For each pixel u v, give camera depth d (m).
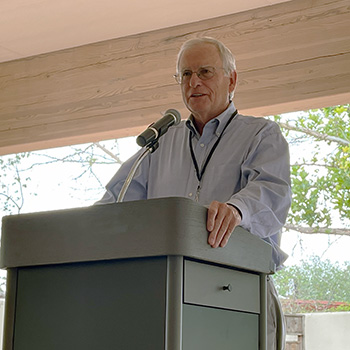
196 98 3.30
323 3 5.48
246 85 5.67
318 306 7.29
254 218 2.68
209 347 2.29
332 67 5.36
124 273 2.24
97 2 5.80
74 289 2.32
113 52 6.39
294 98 5.46
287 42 5.57
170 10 5.87
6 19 6.13
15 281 2.45
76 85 6.54
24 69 6.84
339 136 7.78
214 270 2.34
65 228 2.34
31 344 2.37
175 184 3.25
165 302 2.15
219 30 5.88
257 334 2.59
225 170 3.16
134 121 6.18
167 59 6.12
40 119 6.66
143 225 2.20
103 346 2.23
